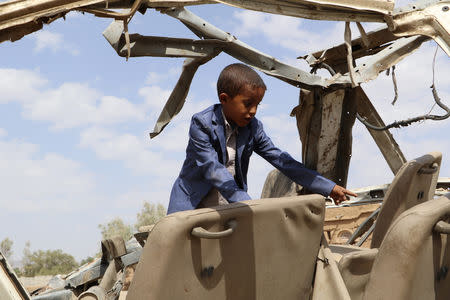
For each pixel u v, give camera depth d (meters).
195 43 3.44
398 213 2.55
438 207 1.95
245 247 1.94
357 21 2.62
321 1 2.45
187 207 2.46
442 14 2.57
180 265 1.73
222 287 1.88
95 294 3.19
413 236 1.89
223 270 1.87
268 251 2.02
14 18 2.15
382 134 4.30
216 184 2.31
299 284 2.18
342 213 4.37
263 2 2.44
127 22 2.43
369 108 4.20
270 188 3.67
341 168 3.83
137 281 1.72
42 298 3.70
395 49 3.56
